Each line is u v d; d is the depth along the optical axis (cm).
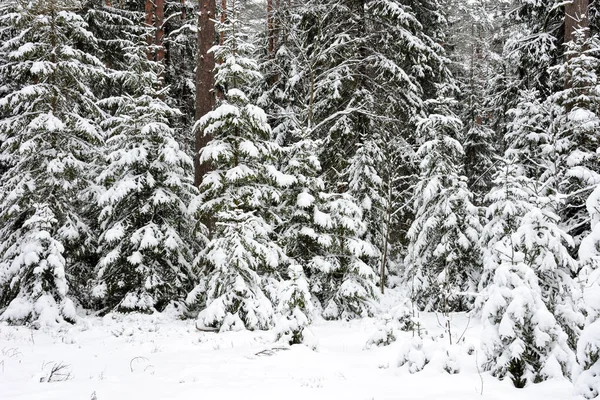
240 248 1048
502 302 573
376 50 1816
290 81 1778
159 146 1299
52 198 1232
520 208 1152
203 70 1505
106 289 1218
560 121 1320
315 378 633
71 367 692
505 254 631
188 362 732
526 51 1733
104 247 1285
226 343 887
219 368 684
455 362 646
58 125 1202
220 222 1106
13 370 648
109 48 1939
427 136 1589
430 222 1406
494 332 583
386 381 621
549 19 1672
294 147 1345
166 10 2178
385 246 1698
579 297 576
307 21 1850
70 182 1265
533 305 562
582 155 1214
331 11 1762
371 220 1645
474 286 1368
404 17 1614
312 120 1748
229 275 1069
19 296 1095
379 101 1773
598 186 561
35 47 1247
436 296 1405
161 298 1230
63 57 1312
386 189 1803
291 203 1343
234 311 1043
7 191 1234
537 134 1443
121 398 522
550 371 540
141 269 1191
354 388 583
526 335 566
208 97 1503
